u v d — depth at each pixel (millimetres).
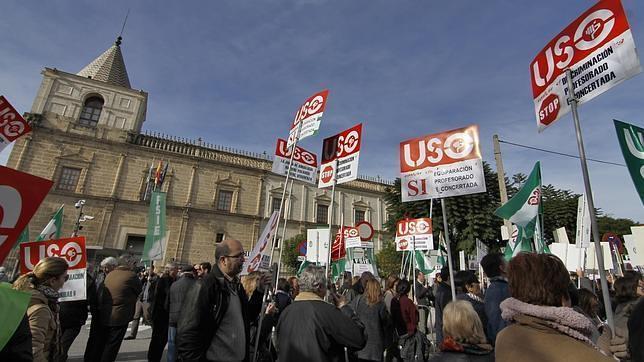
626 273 4160
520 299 1888
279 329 3676
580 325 1638
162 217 11984
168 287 7203
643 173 4000
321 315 3461
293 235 39062
